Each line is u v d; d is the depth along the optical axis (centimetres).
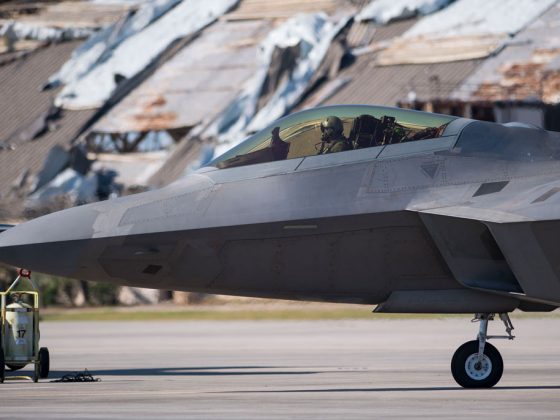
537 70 17038
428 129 4694
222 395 4472
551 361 6612
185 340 9844
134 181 19538
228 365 6719
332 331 10812
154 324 13450
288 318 13812
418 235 4541
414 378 5447
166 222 4500
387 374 5772
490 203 4400
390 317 13362
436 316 13200
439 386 4897
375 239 4538
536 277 4291
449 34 19375
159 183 18938
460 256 4488
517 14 19275
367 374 5800
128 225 4497
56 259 4481
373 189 4538
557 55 17425
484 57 18125
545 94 16262
